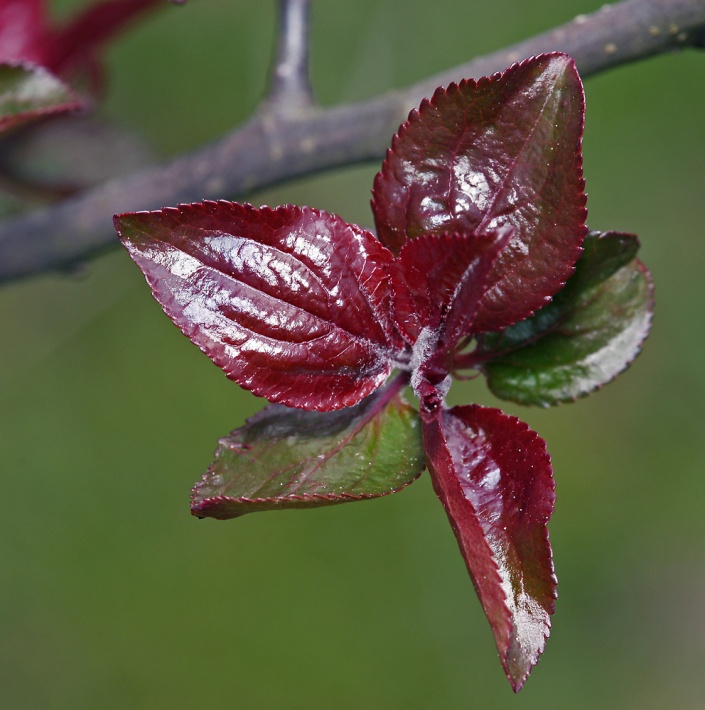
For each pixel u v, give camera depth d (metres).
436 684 0.84
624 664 0.85
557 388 0.41
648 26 0.42
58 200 0.49
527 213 0.39
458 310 0.39
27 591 0.85
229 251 0.39
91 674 0.84
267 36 0.83
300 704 0.84
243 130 0.45
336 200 0.79
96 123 0.48
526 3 0.84
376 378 0.39
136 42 0.84
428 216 0.39
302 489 0.39
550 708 0.84
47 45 0.47
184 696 0.84
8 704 0.83
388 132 0.44
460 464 0.39
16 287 0.85
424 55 0.81
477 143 0.39
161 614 0.85
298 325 0.39
